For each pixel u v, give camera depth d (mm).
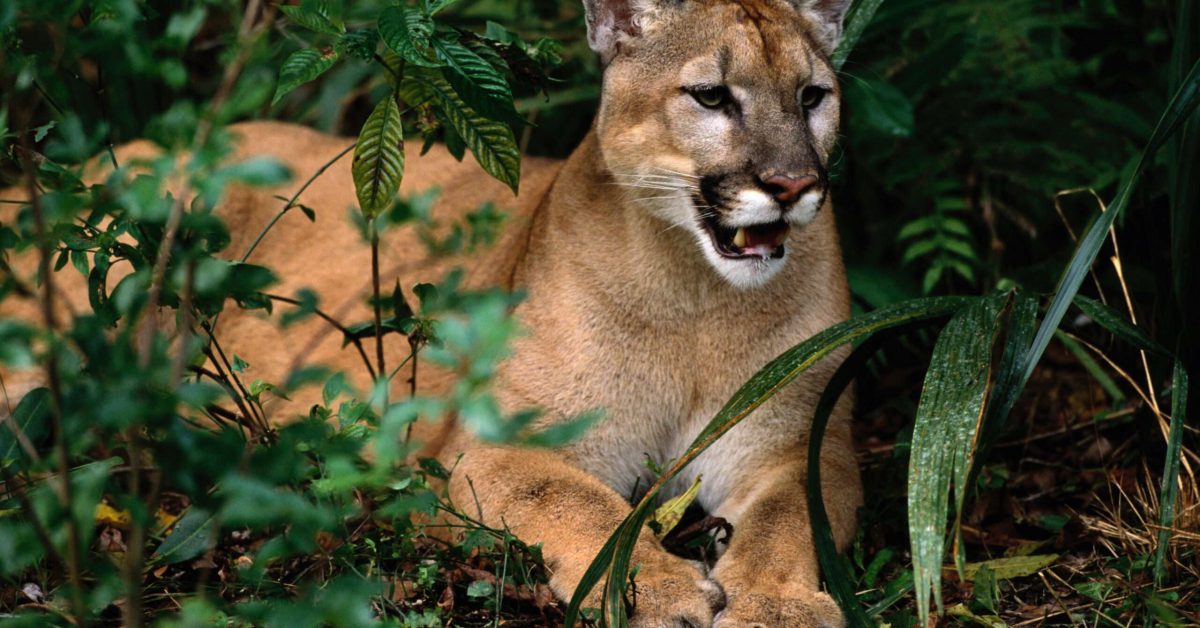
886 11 9211
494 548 6211
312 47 5883
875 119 8984
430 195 4582
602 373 7027
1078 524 6793
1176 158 6961
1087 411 8820
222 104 3926
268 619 4027
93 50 4316
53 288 4465
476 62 5770
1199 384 7195
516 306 7289
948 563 6512
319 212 8945
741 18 6773
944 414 5328
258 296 5820
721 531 6805
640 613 5652
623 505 6473
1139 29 9781
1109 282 9156
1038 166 9820
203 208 4645
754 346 7121
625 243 6996
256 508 3674
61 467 3920
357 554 5977
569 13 10836
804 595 5766
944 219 9641
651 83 6809
